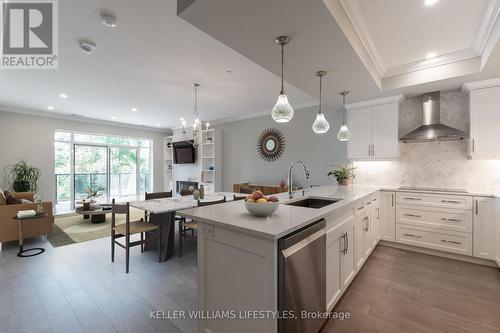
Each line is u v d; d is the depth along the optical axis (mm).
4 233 3314
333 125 4543
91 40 2398
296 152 5055
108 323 1801
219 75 3299
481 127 2922
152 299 2133
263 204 1573
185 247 3488
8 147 5250
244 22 1687
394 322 1821
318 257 1603
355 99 3693
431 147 3557
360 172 4152
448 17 2066
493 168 3141
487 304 2049
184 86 3754
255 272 1343
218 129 6590
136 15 2004
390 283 2416
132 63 2916
